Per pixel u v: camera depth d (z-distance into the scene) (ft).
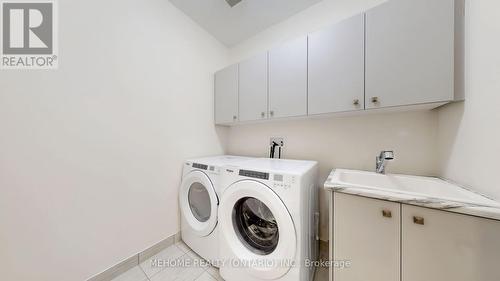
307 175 3.49
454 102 3.29
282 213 3.05
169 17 5.32
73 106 3.58
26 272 3.11
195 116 6.17
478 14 2.69
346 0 4.94
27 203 3.11
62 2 3.43
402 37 3.31
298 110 4.68
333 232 3.19
